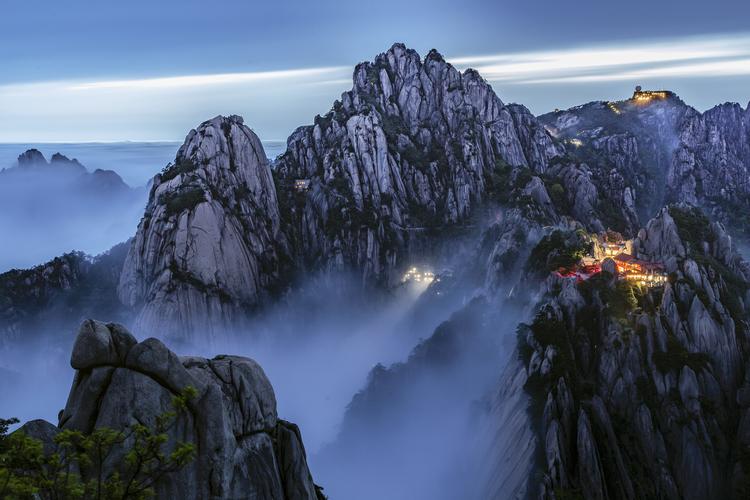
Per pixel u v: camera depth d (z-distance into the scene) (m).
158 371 33.22
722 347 112.56
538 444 95.38
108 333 33.50
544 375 107.75
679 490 100.75
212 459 33.19
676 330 115.00
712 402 106.38
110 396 32.59
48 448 31.03
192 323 195.50
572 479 92.75
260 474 35.50
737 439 105.31
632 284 126.19
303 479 37.69
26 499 27.42
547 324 117.69
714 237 144.25
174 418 32.84
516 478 94.19
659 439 103.12
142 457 29.33
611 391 109.19
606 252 150.25
